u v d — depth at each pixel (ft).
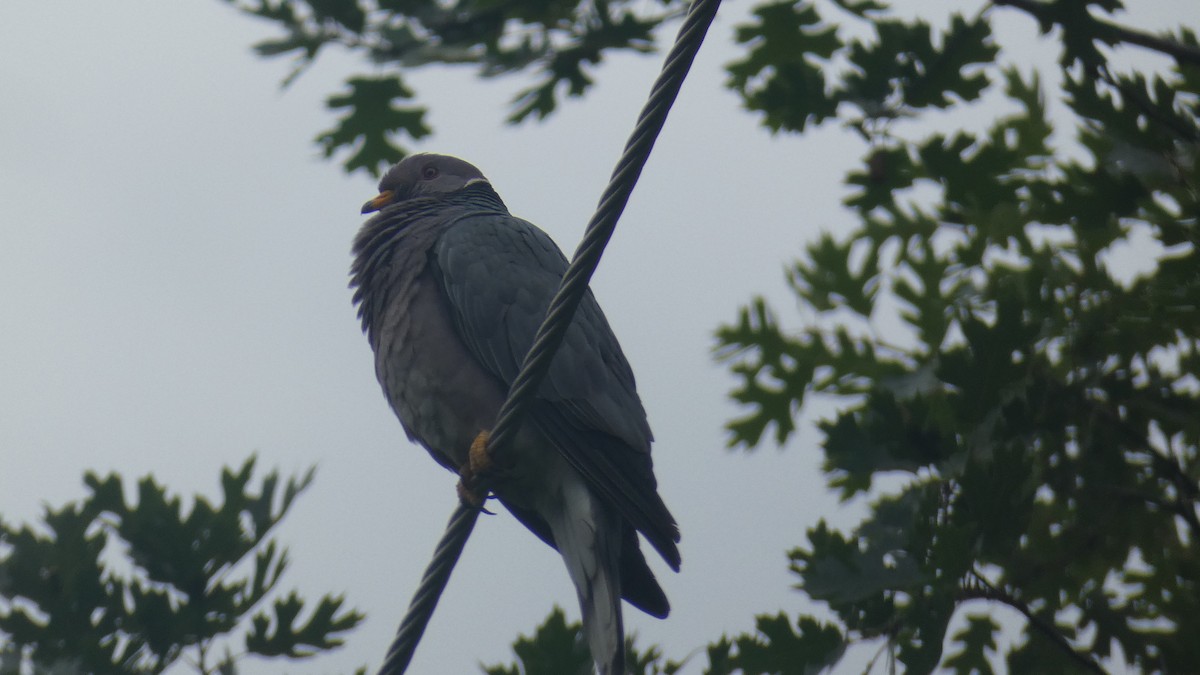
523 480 32.48
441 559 26.89
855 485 35.65
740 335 38.50
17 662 27.86
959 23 33.17
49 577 27.99
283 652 28.43
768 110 34.35
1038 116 38.86
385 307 35.17
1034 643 33.99
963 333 30.53
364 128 40.55
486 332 33.30
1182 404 34.42
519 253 34.71
